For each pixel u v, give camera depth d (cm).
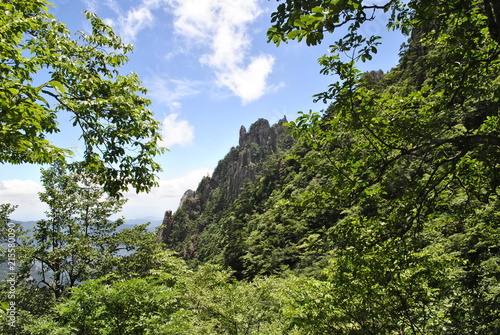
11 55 351
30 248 1269
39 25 437
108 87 536
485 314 338
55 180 1419
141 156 563
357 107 332
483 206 529
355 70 306
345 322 516
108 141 526
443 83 369
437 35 333
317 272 2173
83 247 1306
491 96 353
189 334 771
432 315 454
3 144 311
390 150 371
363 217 406
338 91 316
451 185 400
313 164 404
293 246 3353
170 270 1430
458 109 374
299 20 217
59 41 493
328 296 547
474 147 326
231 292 1142
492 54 318
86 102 454
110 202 1551
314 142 399
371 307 486
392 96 391
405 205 388
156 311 696
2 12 345
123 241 1442
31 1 427
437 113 368
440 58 356
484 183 387
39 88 320
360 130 370
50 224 1409
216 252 5669
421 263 465
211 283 1484
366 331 475
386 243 410
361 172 397
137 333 650
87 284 677
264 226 4669
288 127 399
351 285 501
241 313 1077
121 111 511
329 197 404
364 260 415
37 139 326
